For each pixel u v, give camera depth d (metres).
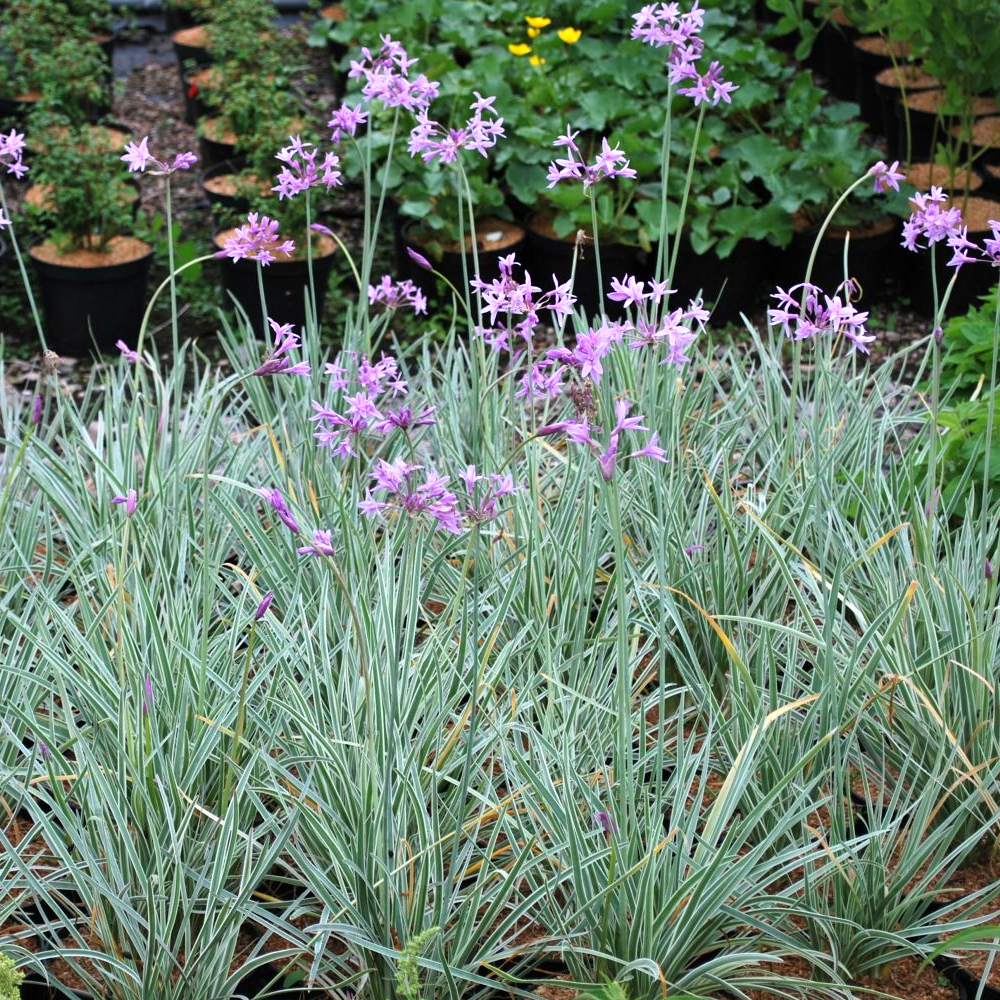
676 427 4.12
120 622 2.90
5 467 4.12
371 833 2.75
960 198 7.20
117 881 2.83
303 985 2.92
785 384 5.29
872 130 9.27
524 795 3.01
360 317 4.46
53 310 6.45
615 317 6.82
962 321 4.88
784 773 3.12
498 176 7.52
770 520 3.87
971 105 6.84
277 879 2.99
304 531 3.70
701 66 7.69
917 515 3.52
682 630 3.30
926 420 4.21
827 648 3.06
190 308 6.93
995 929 2.66
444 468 4.24
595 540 3.61
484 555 3.79
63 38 8.21
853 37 9.26
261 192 6.67
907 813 3.27
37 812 2.89
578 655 3.41
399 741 2.94
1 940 2.83
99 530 3.88
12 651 3.40
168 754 3.04
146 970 2.70
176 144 8.88
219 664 3.33
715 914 2.80
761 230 6.66
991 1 6.50
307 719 2.97
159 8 11.20
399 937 2.81
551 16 8.62
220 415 4.46
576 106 7.59
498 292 3.18
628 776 2.75
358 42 8.97
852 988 2.75
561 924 2.79
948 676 3.32
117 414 4.39
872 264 6.91
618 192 7.06
